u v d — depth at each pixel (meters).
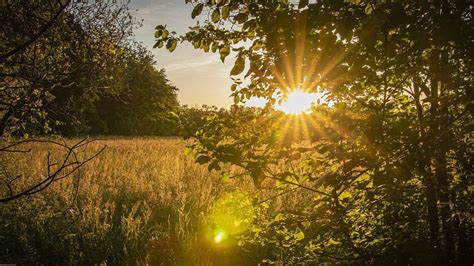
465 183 2.93
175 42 3.36
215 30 3.33
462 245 3.03
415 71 2.99
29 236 6.03
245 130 3.53
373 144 2.68
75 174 11.10
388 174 2.69
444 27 2.29
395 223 3.05
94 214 7.00
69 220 6.52
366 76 3.10
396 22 2.34
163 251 6.05
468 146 2.77
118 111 55.41
